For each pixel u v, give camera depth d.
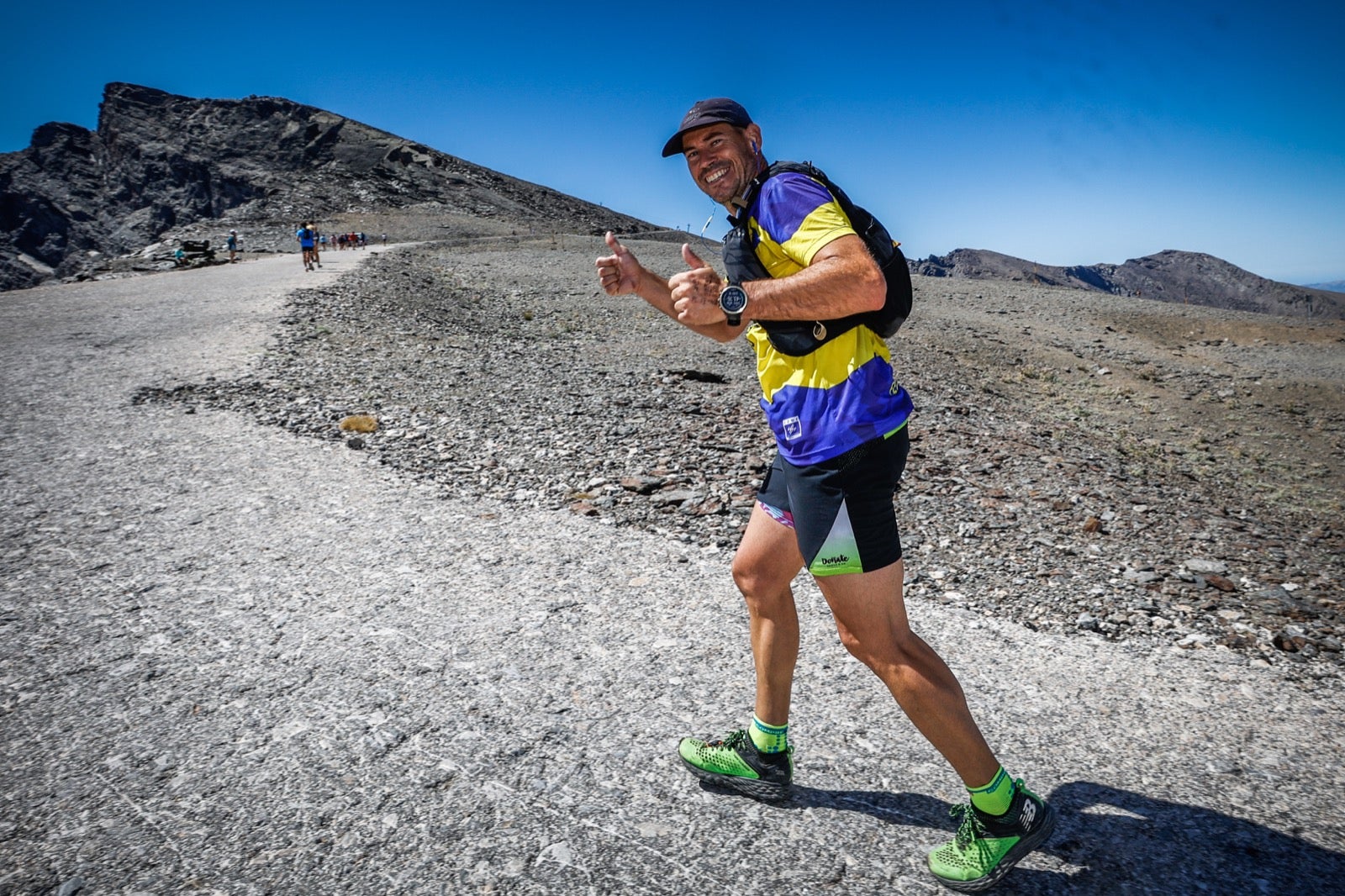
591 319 18.42
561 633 3.43
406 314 14.74
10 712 2.76
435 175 90.69
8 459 5.68
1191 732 2.92
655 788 2.43
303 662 3.11
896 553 2.02
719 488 5.71
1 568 3.94
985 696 3.12
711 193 2.17
